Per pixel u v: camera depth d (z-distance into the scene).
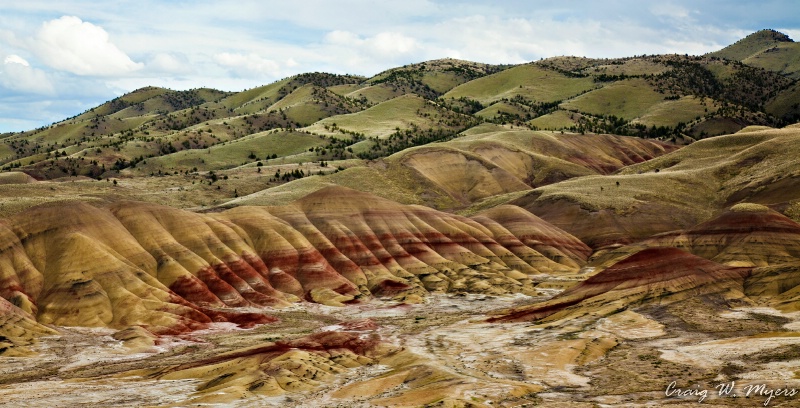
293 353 98.25
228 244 159.75
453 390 81.94
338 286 159.12
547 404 76.00
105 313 126.88
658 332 112.38
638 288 134.25
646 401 75.94
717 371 86.62
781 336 101.06
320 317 140.00
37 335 116.75
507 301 153.38
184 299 137.62
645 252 144.00
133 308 127.81
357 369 99.06
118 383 90.81
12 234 139.38
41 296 130.12
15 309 122.00
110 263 136.38
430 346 110.44
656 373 88.38
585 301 134.12
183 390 87.25
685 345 102.31
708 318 118.56
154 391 86.50
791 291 128.25
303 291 157.00
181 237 154.88
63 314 126.00
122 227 150.62
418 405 77.75
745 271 139.62
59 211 146.12
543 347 104.81
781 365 85.25
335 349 106.19
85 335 119.56
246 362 97.44
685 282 133.75
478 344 110.88
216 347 113.12
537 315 131.88
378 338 117.12
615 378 87.56
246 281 151.50
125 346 113.06
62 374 96.44
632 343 106.62
